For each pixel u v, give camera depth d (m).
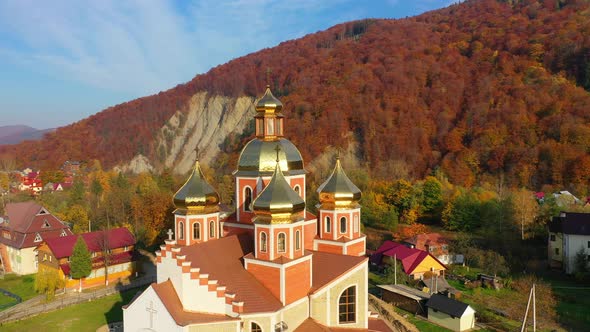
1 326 52.03
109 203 107.81
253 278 35.44
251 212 42.22
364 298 38.91
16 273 79.19
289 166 42.38
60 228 82.69
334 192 43.47
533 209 88.56
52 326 51.84
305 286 36.09
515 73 139.12
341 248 43.06
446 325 52.34
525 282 62.69
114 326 51.44
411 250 74.38
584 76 129.88
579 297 62.22
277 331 33.16
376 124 137.88
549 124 117.75
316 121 141.38
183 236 42.44
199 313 33.25
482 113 129.88
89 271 66.81
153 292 33.28
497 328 51.69
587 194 101.44
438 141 131.00
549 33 147.50
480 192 104.69
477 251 77.50
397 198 109.75
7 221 84.88
